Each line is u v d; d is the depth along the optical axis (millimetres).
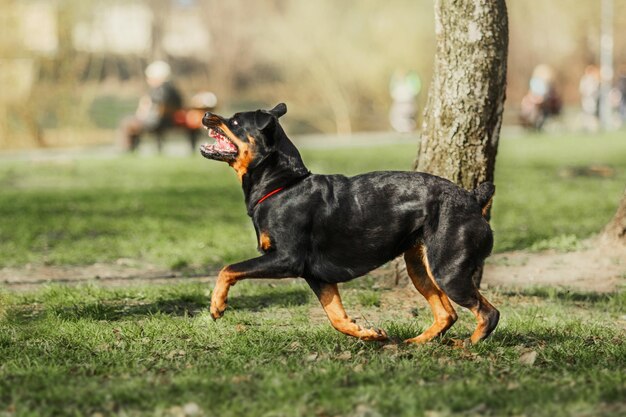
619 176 25484
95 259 14047
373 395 6500
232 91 57000
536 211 18672
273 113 8414
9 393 6719
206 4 57906
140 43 62375
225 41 57031
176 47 66500
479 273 11062
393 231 7836
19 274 12930
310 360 7566
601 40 48938
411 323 9211
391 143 38344
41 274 12930
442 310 8383
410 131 46000
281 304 10398
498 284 12008
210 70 57531
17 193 22891
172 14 65188
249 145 7953
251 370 7246
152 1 61656
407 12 48781
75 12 39438
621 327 9391
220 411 6250
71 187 24344
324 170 26219
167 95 34156
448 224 7762
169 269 13344
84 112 42031
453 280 7789
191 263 13695
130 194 22312
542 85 45156
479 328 7957
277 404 6324
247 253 14172
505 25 10219
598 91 46094
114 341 8383
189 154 34469
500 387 6711
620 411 6148
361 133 50656
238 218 18172
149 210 19344
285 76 52312
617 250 13086
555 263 13164
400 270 11055
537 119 44844
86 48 40719
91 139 42562
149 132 34500
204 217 18281
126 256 14266
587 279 12219
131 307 10211
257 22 55094
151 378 7039
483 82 10172
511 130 48031
